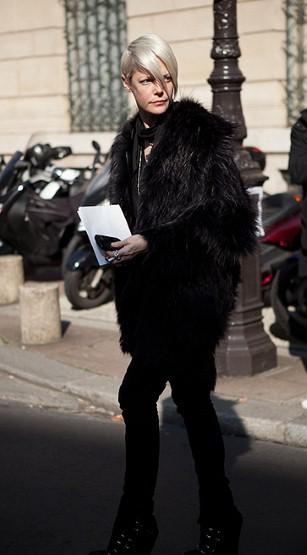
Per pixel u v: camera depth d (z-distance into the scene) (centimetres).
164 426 729
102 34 1741
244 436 699
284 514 547
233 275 443
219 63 793
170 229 414
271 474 616
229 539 455
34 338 973
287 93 1458
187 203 422
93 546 512
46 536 527
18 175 1290
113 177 468
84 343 973
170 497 580
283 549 499
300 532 521
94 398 795
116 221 442
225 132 426
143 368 441
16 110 1906
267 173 1459
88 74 1783
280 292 931
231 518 455
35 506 573
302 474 616
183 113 426
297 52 1445
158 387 447
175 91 442
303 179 740
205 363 445
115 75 1736
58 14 1797
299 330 926
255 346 816
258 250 462
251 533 520
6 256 1231
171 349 436
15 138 1898
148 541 453
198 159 419
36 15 1827
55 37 1805
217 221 414
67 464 651
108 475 626
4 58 1905
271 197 1061
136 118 466
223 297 435
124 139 466
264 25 1432
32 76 1862
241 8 1453
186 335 432
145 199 430
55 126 1838
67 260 1148
